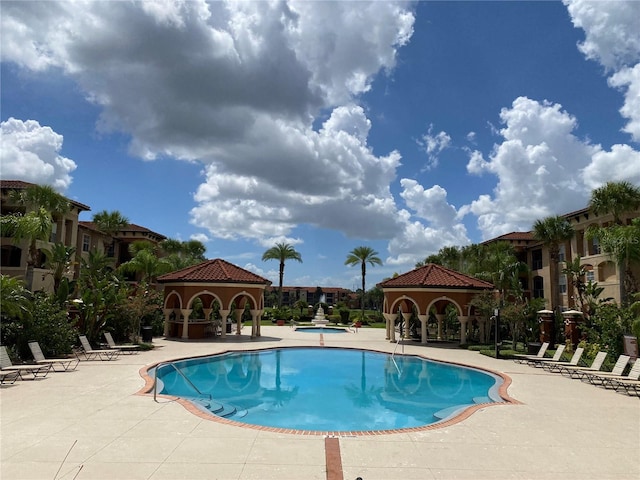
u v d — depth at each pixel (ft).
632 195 85.30
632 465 22.74
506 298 109.60
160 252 174.60
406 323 104.99
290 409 43.19
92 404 33.96
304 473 20.92
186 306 94.94
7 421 28.89
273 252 196.24
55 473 20.16
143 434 26.37
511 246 131.64
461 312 92.32
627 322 62.39
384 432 28.19
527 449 25.13
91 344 72.49
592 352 65.05
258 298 102.42
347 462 22.50
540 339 84.07
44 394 37.52
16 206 94.73
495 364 64.03
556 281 112.47
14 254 100.48
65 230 113.39
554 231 109.60
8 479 19.38
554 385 46.98
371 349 82.02
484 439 26.94
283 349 82.79
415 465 22.33
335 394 50.37
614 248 75.87
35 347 50.60
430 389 53.21
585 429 29.53
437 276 97.35
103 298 74.69
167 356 65.72
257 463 22.03
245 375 61.11
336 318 181.57
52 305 64.69
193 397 44.19
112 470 20.66
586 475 21.33
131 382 43.34
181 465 21.50
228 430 27.55
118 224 132.57
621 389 44.78
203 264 101.96
